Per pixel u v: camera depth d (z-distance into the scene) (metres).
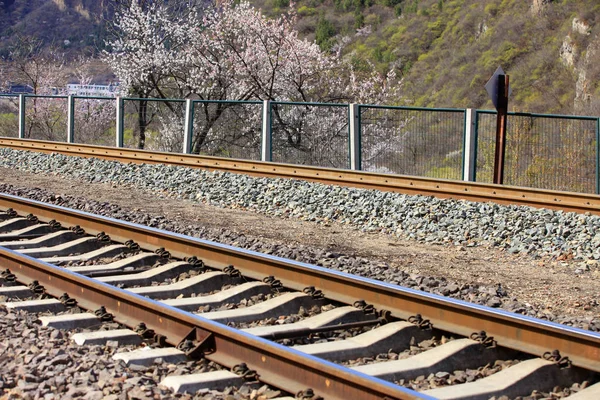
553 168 14.89
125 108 22.47
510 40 65.00
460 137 15.46
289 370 4.62
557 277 8.18
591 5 56.62
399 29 82.81
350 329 5.98
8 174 16.19
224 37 27.86
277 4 80.44
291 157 18.55
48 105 31.67
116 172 15.79
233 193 13.27
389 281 7.43
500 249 9.59
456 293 7.10
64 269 6.91
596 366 4.88
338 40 86.12
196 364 5.07
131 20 28.61
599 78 49.75
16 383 4.51
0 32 86.56
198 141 20.20
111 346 5.40
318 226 10.98
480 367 5.21
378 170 16.77
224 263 7.68
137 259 8.10
